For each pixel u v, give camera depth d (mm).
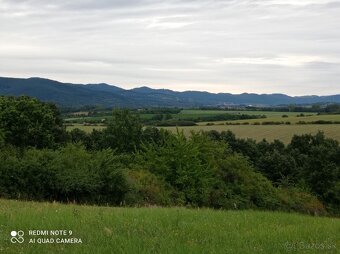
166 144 45031
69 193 30219
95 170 31328
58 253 7781
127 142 80750
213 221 13055
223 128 116688
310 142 94438
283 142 98250
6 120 58500
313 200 53031
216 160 47438
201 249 8438
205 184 41750
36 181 29109
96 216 12359
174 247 8484
